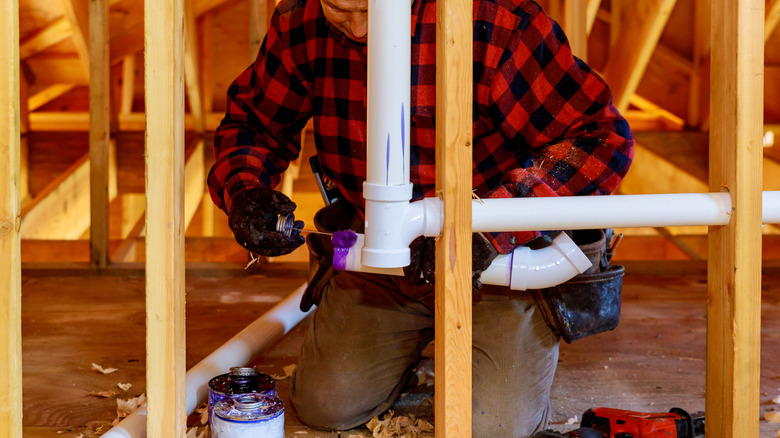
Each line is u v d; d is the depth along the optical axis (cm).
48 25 356
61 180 369
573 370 178
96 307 228
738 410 111
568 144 122
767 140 434
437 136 102
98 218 265
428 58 123
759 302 110
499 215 104
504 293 139
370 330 143
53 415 149
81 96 455
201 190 432
